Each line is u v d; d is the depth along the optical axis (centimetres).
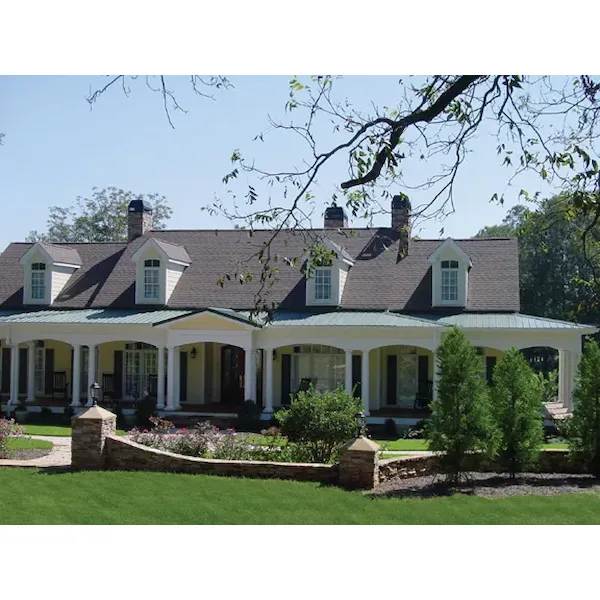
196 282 3519
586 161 1217
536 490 1567
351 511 1366
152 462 1734
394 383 3300
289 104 1298
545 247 1485
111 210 7081
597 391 1767
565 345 2966
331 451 1838
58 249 3691
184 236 3825
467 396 1602
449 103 1339
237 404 3406
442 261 3253
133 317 3278
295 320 3100
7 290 3700
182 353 3431
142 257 3444
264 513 1345
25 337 3303
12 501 1416
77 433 1750
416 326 2933
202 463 1700
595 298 1436
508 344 2983
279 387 3338
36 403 3372
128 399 3484
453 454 1608
